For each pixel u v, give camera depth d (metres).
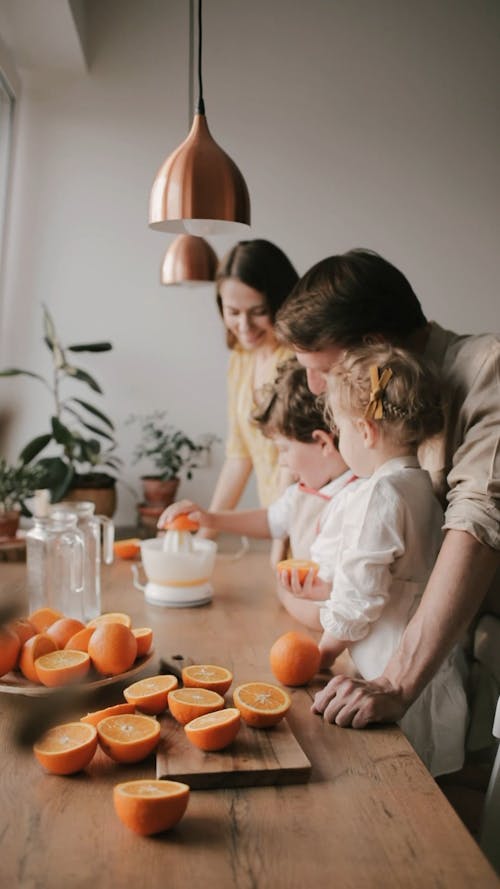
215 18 3.53
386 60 3.60
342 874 0.81
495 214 3.68
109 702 1.19
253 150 3.58
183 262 2.79
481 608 1.68
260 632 1.57
